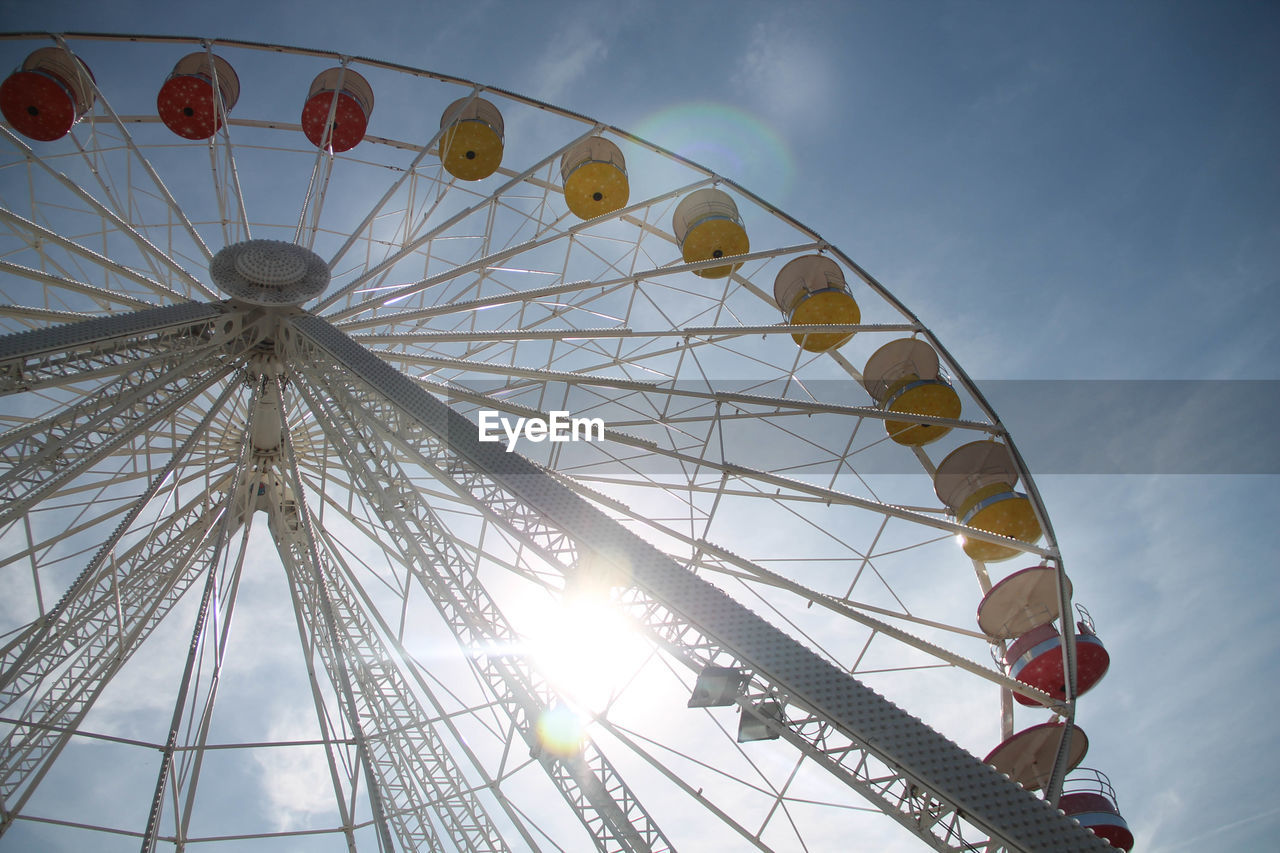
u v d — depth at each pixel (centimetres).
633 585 978
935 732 853
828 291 2095
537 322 1905
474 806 1555
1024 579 1659
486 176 2234
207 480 1761
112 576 1359
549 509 1048
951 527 1596
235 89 2072
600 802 1109
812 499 1535
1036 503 1719
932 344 1925
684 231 2244
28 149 1505
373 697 1609
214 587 1417
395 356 1551
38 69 1827
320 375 1398
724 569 1452
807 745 874
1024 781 1503
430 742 1599
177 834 1380
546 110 2020
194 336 1415
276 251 1423
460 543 1406
